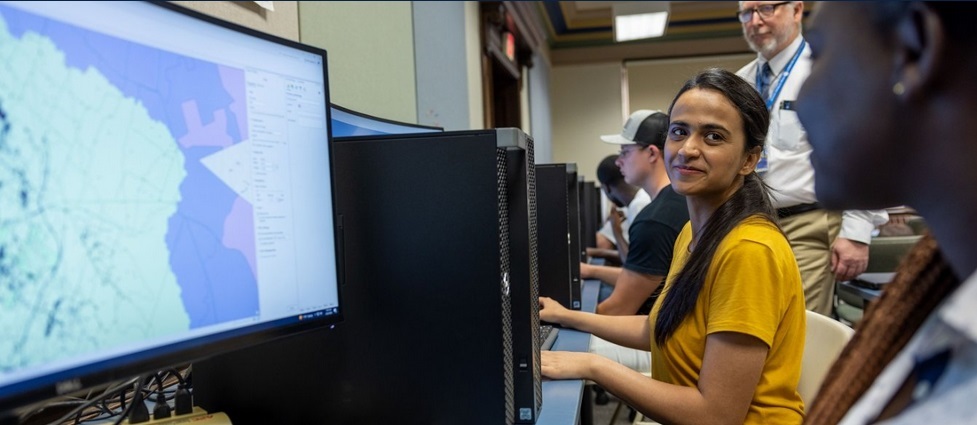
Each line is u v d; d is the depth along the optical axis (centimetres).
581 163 723
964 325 30
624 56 713
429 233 76
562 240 148
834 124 37
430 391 76
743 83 109
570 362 99
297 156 68
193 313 57
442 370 76
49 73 47
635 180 214
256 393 80
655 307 121
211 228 59
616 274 228
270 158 65
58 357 47
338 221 77
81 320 49
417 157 76
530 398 78
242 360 80
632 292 171
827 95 38
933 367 31
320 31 185
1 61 44
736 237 99
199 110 58
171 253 56
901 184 36
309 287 69
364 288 77
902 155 35
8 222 45
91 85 50
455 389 76
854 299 242
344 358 78
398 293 77
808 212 194
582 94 723
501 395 75
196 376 81
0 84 44
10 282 45
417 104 278
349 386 78
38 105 46
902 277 44
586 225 291
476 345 75
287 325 66
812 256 194
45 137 47
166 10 55
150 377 82
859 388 44
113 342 51
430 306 76
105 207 51
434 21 304
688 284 104
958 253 34
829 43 37
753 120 107
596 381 99
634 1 506
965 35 30
